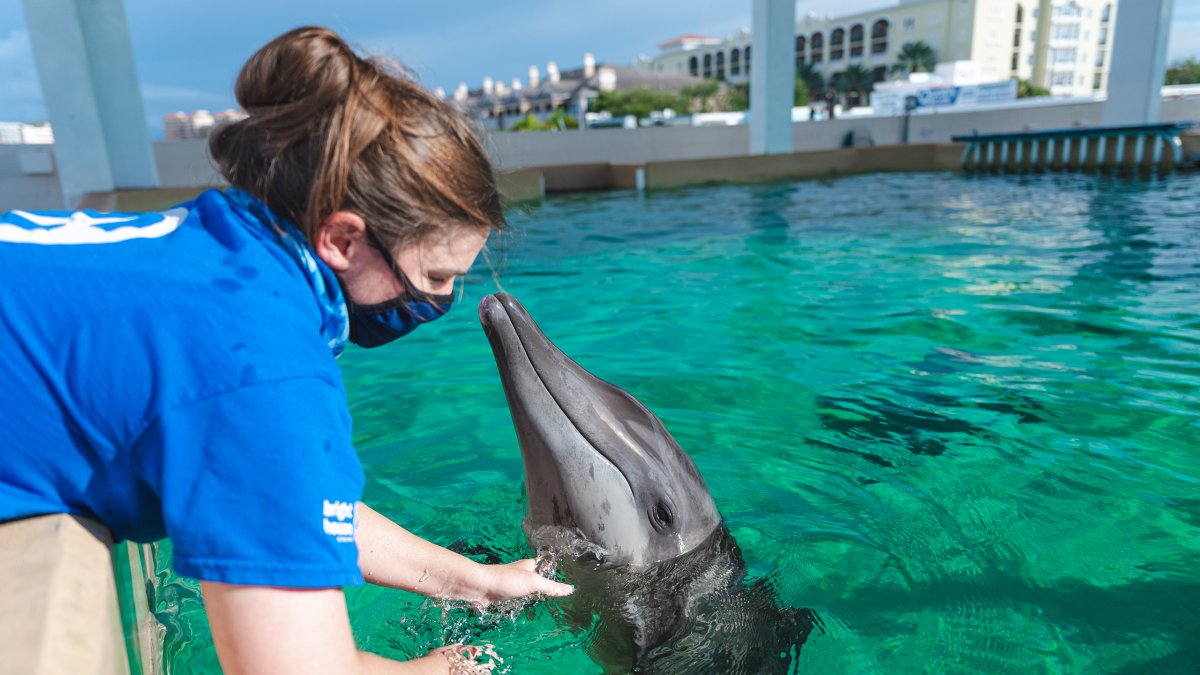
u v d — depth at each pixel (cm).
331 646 110
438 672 169
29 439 108
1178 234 804
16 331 106
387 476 320
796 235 918
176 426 104
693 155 1930
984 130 2252
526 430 218
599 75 7788
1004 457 324
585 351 488
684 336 516
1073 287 606
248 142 120
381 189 116
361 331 136
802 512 284
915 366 444
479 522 277
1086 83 9688
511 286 687
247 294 110
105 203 1140
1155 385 398
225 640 109
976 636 215
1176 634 213
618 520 218
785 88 1820
